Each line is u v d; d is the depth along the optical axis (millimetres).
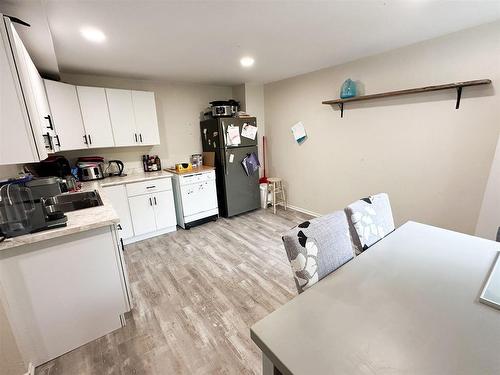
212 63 2777
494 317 770
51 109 2391
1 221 1337
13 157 1305
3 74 1240
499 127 1998
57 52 2172
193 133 4059
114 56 2375
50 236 1353
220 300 2008
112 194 2918
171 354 1521
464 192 2262
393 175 2766
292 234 1043
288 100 3865
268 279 2281
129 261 2689
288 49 2424
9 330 1287
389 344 680
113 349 1568
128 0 1419
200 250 2898
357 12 1705
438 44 2215
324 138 3451
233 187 3865
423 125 2436
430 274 1010
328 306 841
